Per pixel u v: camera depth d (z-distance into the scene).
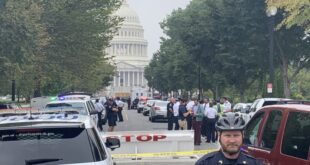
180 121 26.36
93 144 6.00
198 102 24.27
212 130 24.36
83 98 25.19
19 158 5.78
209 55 48.00
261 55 42.88
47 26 34.75
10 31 24.55
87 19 36.62
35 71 36.72
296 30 40.59
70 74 39.22
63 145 5.90
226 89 61.03
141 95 99.38
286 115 7.13
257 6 41.06
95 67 43.97
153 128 35.62
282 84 44.72
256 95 55.09
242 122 4.41
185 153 18.16
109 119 30.06
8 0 24.62
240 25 42.66
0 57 25.20
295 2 21.36
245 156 4.47
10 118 6.59
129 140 18.14
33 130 5.96
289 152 6.82
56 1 34.75
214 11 45.59
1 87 38.88
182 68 57.53
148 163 16.86
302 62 43.66
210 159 4.47
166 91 105.69
